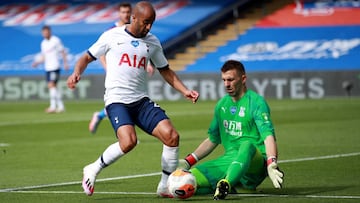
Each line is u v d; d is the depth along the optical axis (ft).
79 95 322.34
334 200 81.92
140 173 109.81
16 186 98.48
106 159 83.87
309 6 346.54
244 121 86.48
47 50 254.68
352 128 177.99
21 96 328.29
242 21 350.43
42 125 203.62
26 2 392.27
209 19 347.56
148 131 85.92
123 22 142.41
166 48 342.03
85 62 86.43
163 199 84.53
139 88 86.63
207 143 89.92
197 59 337.11
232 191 86.89
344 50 321.11
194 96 88.38
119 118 84.53
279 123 194.29
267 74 299.79
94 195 88.94
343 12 339.16
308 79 295.48
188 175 81.71
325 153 130.93
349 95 292.40
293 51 327.06
